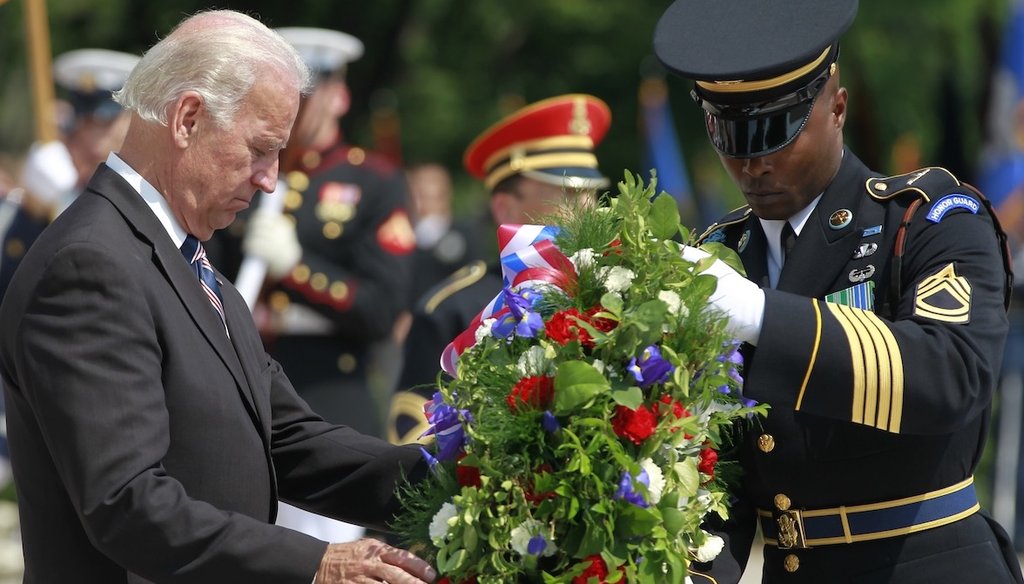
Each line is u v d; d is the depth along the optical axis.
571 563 5.19
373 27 27.34
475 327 5.71
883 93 24.47
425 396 8.70
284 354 10.45
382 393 12.37
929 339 5.35
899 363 5.31
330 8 27.12
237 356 5.90
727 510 5.99
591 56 29.06
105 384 5.25
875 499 5.80
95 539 5.24
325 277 10.35
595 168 9.38
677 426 5.14
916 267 5.66
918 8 24.48
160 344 5.50
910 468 5.73
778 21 5.77
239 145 5.65
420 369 8.77
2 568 14.31
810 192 5.89
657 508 5.12
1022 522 14.42
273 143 5.73
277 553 5.31
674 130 26.88
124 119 11.82
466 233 18.88
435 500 5.52
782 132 5.68
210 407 5.58
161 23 26.70
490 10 28.44
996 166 16.48
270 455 5.94
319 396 10.43
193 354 5.58
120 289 5.35
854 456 5.77
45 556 5.59
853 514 5.82
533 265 5.51
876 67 24.47
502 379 5.28
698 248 5.65
